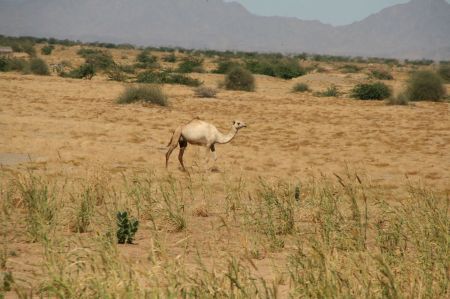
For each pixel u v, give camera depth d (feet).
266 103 337.11
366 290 45.44
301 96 398.01
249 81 428.15
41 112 246.88
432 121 269.03
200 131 137.49
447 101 383.45
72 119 230.68
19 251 65.31
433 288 49.42
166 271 46.03
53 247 57.62
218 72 607.37
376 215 88.89
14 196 93.09
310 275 47.80
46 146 162.40
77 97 317.63
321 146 188.44
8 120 210.79
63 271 47.62
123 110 269.64
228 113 280.10
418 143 200.13
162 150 169.99
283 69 604.49
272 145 187.32
